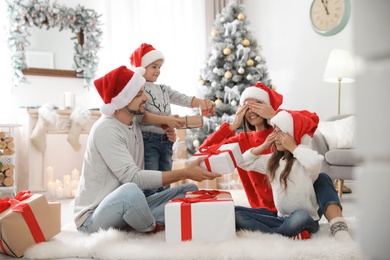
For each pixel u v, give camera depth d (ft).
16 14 14.73
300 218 5.95
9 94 14.70
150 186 6.54
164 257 5.30
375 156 0.84
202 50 18.43
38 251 5.73
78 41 16.03
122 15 16.74
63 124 14.48
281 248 5.22
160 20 17.54
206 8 18.66
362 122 0.86
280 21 18.71
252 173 7.14
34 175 13.99
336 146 13.16
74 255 5.67
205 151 6.72
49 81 15.72
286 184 6.20
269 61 19.20
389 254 0.81
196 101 9.54
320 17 17.06
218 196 6.39
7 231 5.81
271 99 7.82
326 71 15.26
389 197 0.81
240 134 7.70
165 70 17.56
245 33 16.58
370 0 0.84
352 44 0.87
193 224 5.79
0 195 12.79
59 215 7.18
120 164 6.54
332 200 6.07
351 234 6.30
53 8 15.38
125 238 6.13
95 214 6.40
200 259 5.22
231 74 16.19
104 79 6.91
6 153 13.20
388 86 0.82
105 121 6.86
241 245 5.37
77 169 16.46
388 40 0.82
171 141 8.99
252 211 6.60
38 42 15.34
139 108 7.09
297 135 6.22
